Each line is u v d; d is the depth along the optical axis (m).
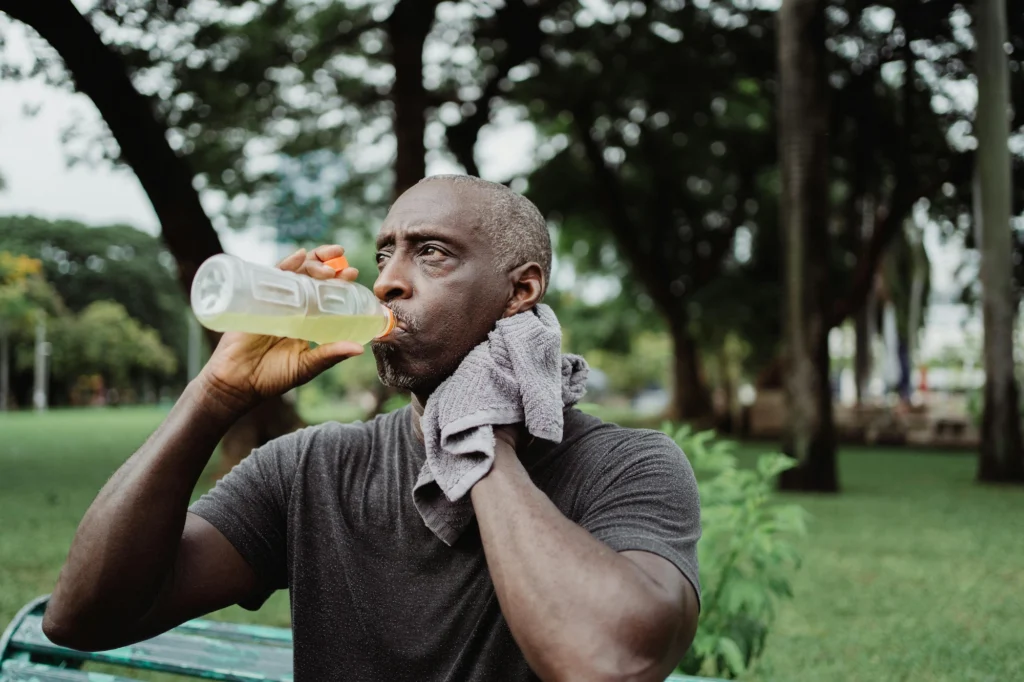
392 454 1.39
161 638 1.93
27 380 55.47
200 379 1.22
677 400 22.22
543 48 15.14
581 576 1.02
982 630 4.30
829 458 9.84
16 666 1.81
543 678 1.02
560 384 1.21
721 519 2.72
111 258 57.09
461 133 15.58
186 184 8.89
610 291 26.03
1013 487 10.40
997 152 10.45
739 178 20.11
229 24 10.51
